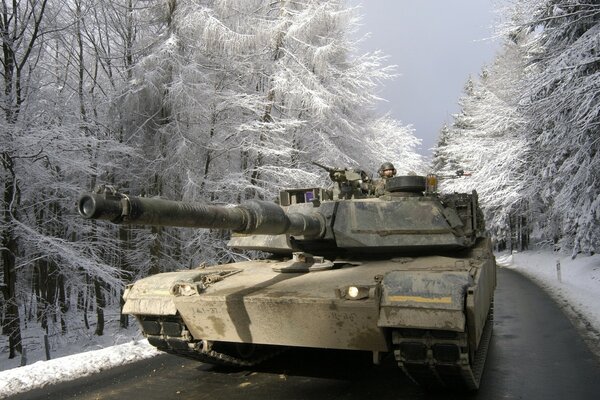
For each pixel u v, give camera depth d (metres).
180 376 6.44
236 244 7.33
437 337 4.63
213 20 13.12
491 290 7.82
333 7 16.56
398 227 6.37
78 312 17.94
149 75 12.88
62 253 11.38
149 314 5.86
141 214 3.46
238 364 6.70
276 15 17.22
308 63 16.55
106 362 7.00
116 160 13.30
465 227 6.91
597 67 14.19
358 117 19.36
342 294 4.80
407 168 20.89
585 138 15.55
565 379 6.08
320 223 6.16
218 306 5.36
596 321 9.76
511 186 23.48
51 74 14.04
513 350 7.62
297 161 16.34
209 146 14.09
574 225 17.75
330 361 7.06
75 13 13.88
